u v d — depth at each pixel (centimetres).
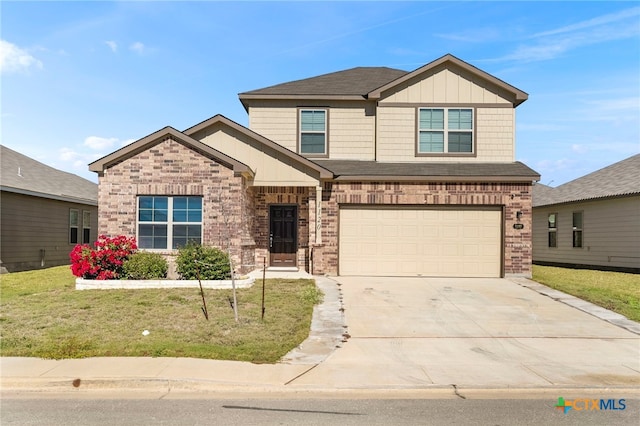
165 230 1449
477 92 1744
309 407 590
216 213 1436
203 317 995
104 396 628
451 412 577
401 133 1744
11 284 1487
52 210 2125
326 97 1789
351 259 1633
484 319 1064
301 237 1705
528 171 1628
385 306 1174
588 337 936
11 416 552
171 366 714
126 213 1444
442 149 1742
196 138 1582
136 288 1295
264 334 896
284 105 1811
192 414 562
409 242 1634
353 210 1636
